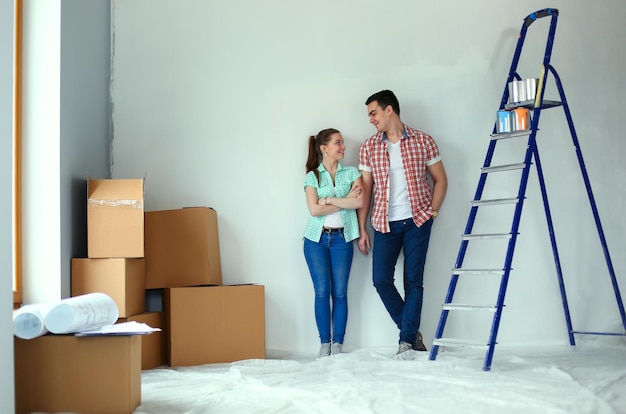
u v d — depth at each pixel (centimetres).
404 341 475
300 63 525
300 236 518
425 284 516
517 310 518
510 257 427
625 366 407
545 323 519
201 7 526
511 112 459
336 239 495
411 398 330
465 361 430
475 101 523
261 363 453
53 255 422
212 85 524
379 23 525
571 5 529
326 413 306
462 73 523
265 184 521
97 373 310
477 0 524
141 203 432
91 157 482
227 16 526
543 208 523
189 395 347
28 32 430
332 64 524
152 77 523
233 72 524
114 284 429
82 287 431
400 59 524
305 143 522
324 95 523
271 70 525
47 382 311
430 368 419
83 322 310
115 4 524
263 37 525
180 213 480
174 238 479
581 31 529
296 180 520
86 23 476
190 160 521
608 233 526
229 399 336
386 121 489
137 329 314
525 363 425
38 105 428
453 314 516
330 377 392
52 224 423
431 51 524
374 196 501
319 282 493
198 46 524
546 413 300
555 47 529
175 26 525
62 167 429
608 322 521
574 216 525
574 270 523
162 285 478
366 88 523
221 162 521
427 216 489
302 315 516
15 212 419
